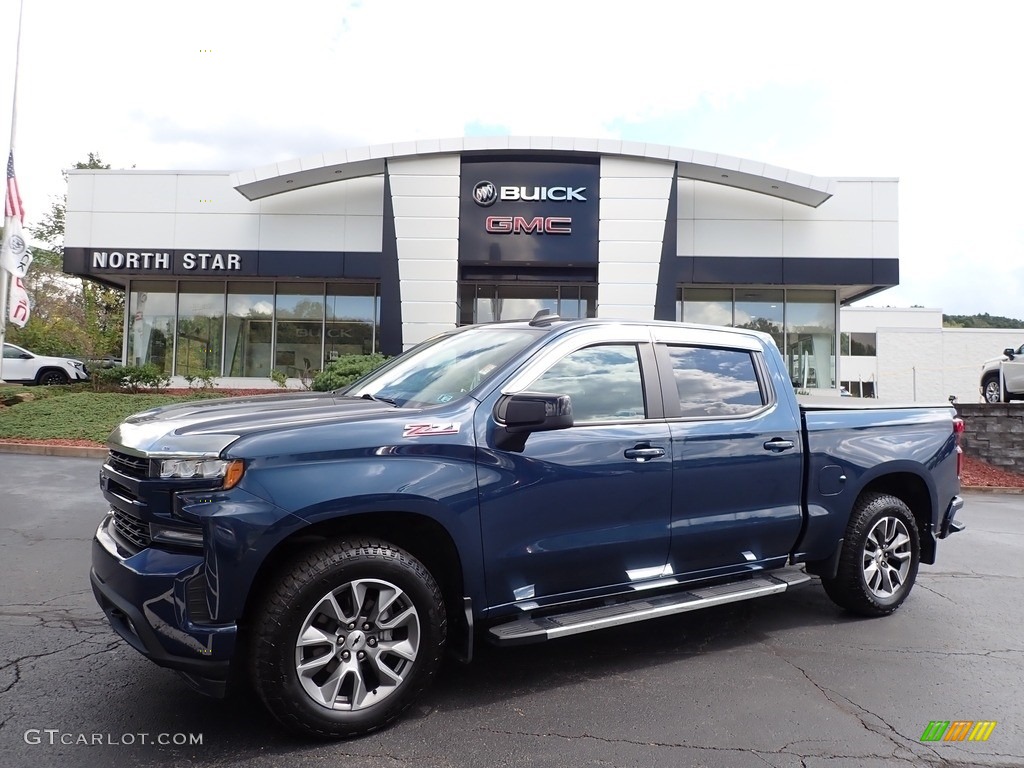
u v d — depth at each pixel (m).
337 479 3.23
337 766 3.05
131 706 3.54
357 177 19.62
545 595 3.84
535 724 3.49
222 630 3.00
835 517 4.91
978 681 4.15
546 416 3.51
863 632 4.94
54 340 32.34
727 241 19.47
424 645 3.42
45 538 6.74
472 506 3.54
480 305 20.38
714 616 5.24
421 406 3.80
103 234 19.77
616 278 18.55
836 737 3.45
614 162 18.52
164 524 3.11
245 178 18.28
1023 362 17.59
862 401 5.39
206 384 20.88
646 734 3.42
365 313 21.12
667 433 4.21
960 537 8.50
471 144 18.30
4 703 3.53
